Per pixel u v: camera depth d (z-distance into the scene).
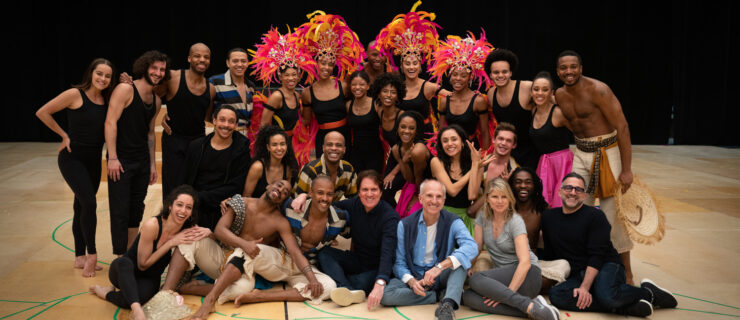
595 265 3.27
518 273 3.22
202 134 4.36
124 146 3.77
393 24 5.02
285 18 9.82
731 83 10.34
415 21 4.97
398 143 4.18
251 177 3.82
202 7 9.75
